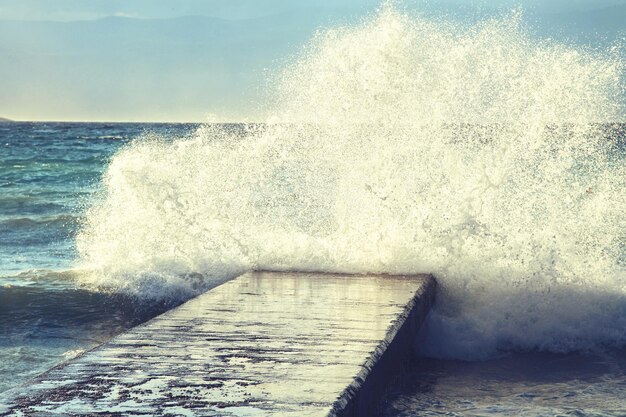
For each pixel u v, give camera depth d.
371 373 3.87
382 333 4.63
